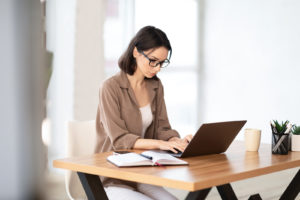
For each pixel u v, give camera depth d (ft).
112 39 17.25
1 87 1.33
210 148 5.76
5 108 1.33
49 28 13.17
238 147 6.70
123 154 5.16
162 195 6.04
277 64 19.27
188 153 5.53
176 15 20.66
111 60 17.21
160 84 7.69
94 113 14.56
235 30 20.67
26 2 1.36
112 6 17.21
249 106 20.26
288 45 18.89
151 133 7.48
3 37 1.33
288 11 18.84
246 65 20.31
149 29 6.68
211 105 21.70
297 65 18.61
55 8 13.34
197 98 22.08
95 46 14.48
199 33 21.94
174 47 20.72
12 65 1.35
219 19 21.24
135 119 7.01
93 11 14.33
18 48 1.35
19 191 1.35
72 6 13.67
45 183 1.42
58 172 12.76
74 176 6.61
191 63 21.71
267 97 19.65
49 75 9.53
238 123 5.78
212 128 5.36
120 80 6.95
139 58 6.79
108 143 6.77
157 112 7.63
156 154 5.07
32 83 1.38
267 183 13.60
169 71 20.63
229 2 20.85
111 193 5.86
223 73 21.17
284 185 13.33
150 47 6.54
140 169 4.54
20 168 1.36
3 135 1.32
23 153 1.36
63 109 13.67
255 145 6.23
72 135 6.93
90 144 7.14
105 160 5.17
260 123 19.89
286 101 19.01
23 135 1.36
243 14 20.36
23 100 1.36
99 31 14.60
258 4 19.81
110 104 6.68
